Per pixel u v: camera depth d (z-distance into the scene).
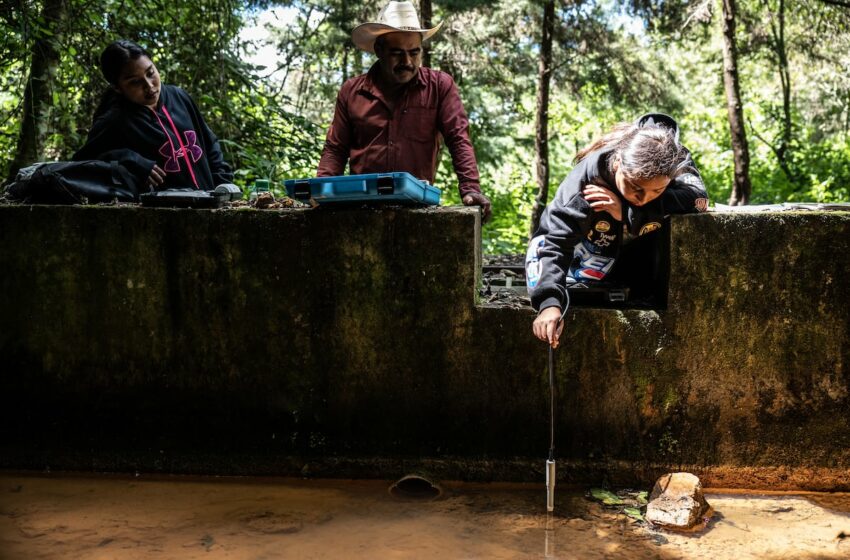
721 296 3.20
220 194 3.45
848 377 3.22
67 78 7.36
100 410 3.49
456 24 11.81
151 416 3.48
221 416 3.45
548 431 3.32
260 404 3.43
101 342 3.46
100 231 3.39
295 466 3.44
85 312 3.44
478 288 3.42
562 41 13.23
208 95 7.39
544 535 2.84
